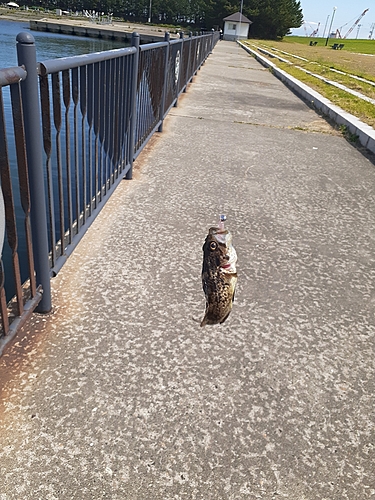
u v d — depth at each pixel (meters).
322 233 3.90
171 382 2.10
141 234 3.49
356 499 1.66
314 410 2.04
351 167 5.89
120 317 2.51
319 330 2.60
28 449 1.71
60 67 2.20
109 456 1.72
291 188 4.92
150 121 5.62
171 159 5.47
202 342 2.38
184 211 4.02
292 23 76.56
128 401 1.97
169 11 101.75
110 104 3.39
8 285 3.78
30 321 2.40
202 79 13.48
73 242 2.87
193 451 1.78
